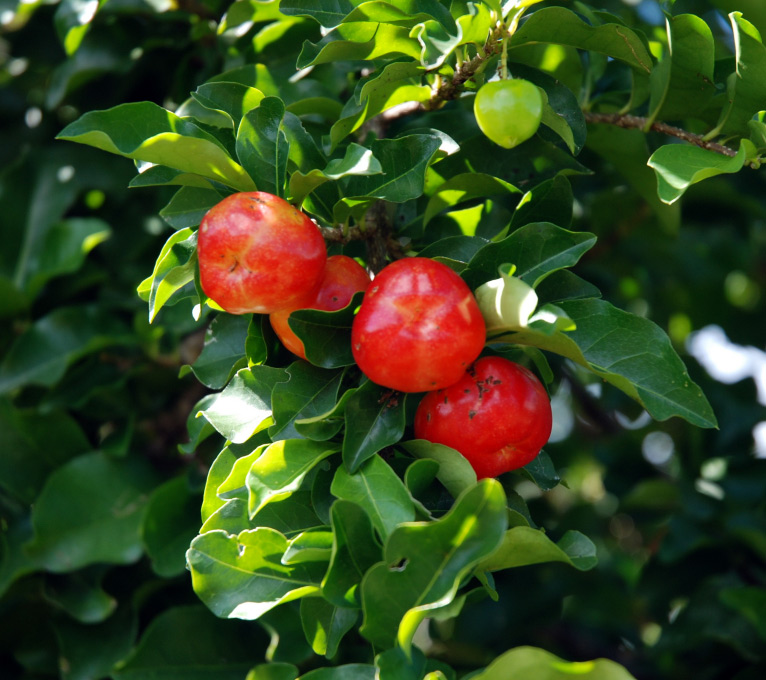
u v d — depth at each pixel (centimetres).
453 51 34
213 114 38
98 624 41
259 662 40
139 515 42
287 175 33
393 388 31
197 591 32
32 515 41
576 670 30
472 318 31
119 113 32
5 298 44
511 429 32
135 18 44
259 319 33
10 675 43
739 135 35
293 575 32
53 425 43
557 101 35
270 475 31
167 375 44
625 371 32
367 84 33
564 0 40
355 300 32
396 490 31
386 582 31
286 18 40
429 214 37
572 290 33
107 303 44
